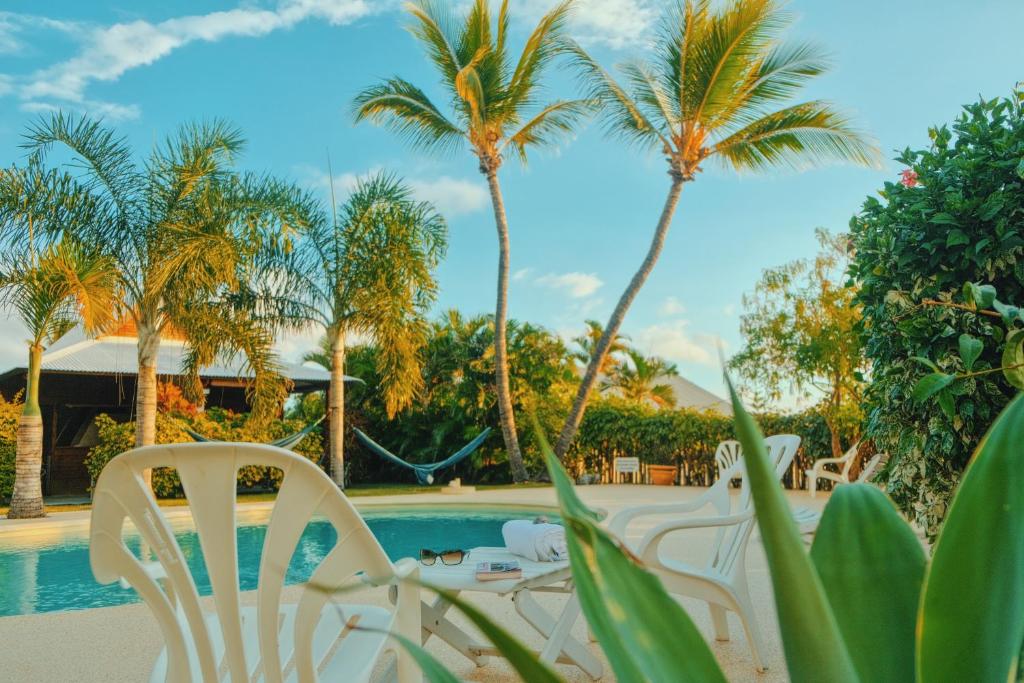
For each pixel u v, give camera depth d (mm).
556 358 17375
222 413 14500
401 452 17891
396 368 13703
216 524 1670
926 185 3059
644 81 14188
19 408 12078
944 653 583
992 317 2725
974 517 604
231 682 1765
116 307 10555
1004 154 2875
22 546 8180
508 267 15156
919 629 589
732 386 480
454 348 17328
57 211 10227
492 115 14664
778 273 15383
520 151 15812
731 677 3125
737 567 3242
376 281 13422
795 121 13414
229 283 11078
